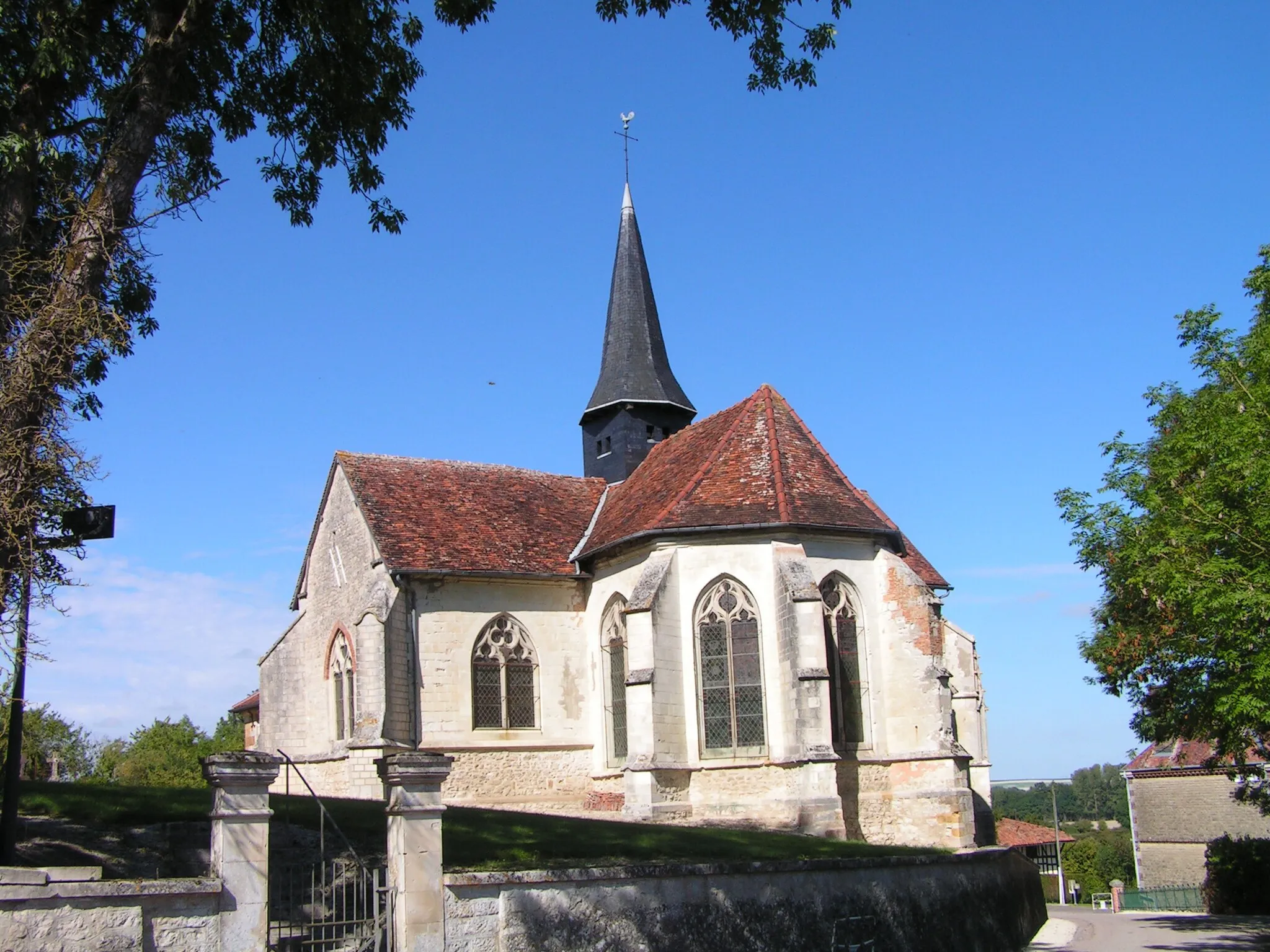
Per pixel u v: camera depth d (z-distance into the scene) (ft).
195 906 42.09
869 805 91.91
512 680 104.37
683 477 103.65
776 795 89.30
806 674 88.02
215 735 234.79
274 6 61.26
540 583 107.04
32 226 53.31
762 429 103.71
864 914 67.46
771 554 94.22
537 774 102.63
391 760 49.11
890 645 95.61
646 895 56.03
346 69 62.54
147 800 65.92
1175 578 65.62
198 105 63.87
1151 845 173.37
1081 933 98.12
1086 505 81.10
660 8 60.64
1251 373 72.84
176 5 53.67
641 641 92.84
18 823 59.36
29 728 145.38
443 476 117.39
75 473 47.85
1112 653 83.61
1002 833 213.25
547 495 121.39
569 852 60.39
